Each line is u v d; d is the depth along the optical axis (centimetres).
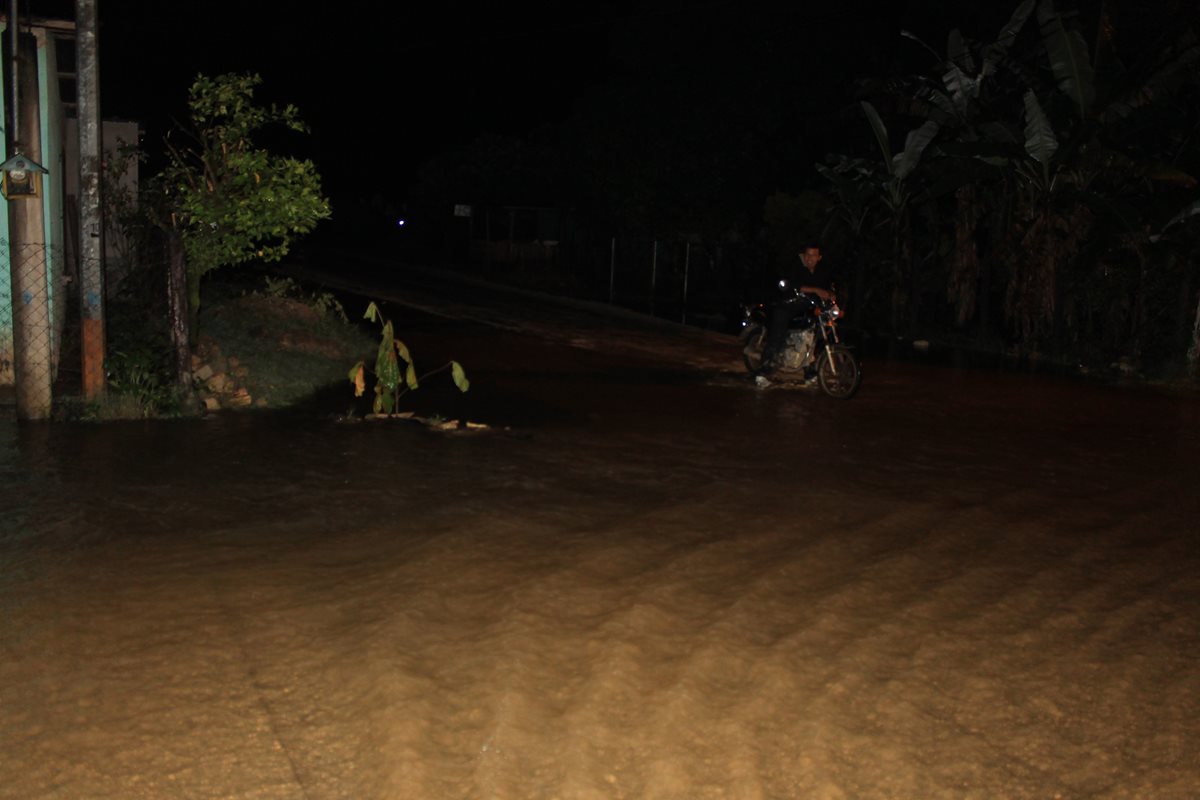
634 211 3169
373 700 465
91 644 517
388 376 1089
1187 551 734
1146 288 1792
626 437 1043
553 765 420
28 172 967
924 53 2695
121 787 397
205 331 1278
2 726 438
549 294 2664
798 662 520
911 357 1812
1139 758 445
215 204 1153
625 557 669
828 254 2295
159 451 907
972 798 411
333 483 824
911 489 877
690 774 418
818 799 405
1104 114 1869
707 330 2027
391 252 3884
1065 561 702
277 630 538
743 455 983
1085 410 1329
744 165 3075
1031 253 1905
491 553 668
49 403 1008
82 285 1021
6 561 631
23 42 976
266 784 402
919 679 509
